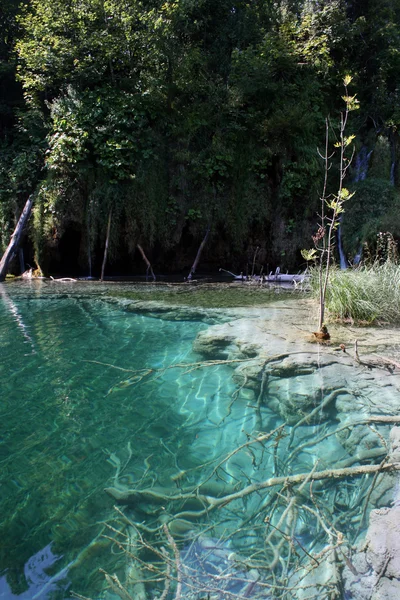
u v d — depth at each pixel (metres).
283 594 1.60
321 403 3.17
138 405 3.39
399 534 1.76
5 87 12.74
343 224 11.17
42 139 11.54
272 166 11.95
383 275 5.95
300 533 1.98
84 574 1.79
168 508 2.20
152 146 11.27
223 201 11.83
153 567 1.74
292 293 8.38
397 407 2.98
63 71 11.16
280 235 11.74
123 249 11.34
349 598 1.57
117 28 10.95
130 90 11.60
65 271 11.48
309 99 12.06
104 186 10.70
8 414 3.21
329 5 12.49
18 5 12.37
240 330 5.02
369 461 2.39
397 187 12.95
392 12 13.05
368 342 4.46
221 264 12.27
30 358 4.45
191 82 11.84
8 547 1.93
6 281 10.20
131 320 6.05
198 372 4.05
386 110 13.04
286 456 2.63
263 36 12.65
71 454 2.69
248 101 12.07
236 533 2.01
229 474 2.47
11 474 2.47
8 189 11.21
